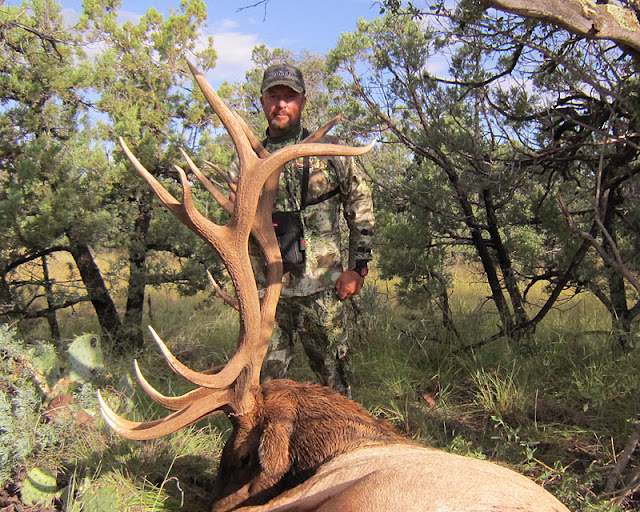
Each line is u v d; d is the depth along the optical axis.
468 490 1.17
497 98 3.63
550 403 2.84
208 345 4.07
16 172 4.05
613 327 3.23
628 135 2.51
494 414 2.82
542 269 3.88
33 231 3.61
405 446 1.51
